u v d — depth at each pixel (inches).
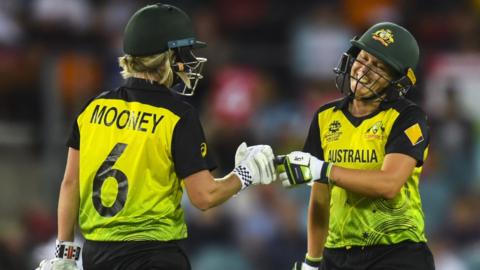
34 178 1558.8
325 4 2014.0
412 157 745.0
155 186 722.2
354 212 766.5
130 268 717.9
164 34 731.4
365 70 761.6
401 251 760.3
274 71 1830.7
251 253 1509.6
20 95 1616.6
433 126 1748.3
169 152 722.8
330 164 752.3
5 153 1583.4
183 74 743.7
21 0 1764.3
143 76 739.4
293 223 1539.1
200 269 1492.4
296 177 758.5
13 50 1637.6
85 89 1594.5
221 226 1523.1
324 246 810.2
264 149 769.6
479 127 1763.0
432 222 1610.5
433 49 1956.2
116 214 721.6
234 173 754.8
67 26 1749.5
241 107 1731.1
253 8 1980.8
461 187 1684.3
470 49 1963.6
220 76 1774.1
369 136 760.3
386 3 2022.6
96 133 737.0
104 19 1806.1
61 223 759.7
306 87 1820.9
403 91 783.7
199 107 1758.1
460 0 2078.0
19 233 1489.9
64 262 757.9
